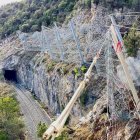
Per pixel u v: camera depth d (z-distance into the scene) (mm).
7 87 150875
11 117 99750
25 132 103750
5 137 91938
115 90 66000
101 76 86875
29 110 126375
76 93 25531
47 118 116062
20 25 197000
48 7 183125
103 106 70938
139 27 74688
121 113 63438
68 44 115062
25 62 157750
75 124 84188
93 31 100312
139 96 58844
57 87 112750
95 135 66875
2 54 186875
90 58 96812
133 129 56375
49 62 127688
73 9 148500
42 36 136000
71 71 101688
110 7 109375
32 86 150375
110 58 63500
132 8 104688
